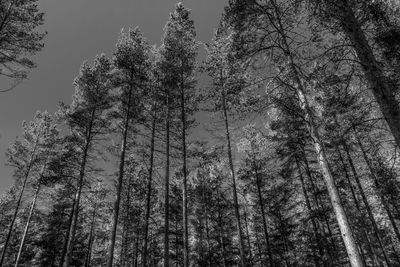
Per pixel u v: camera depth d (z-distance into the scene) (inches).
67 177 785.6
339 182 640.4
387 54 360.8
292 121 512.7
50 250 1163.9
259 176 861.8
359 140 428.8
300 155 581.3
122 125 807.7
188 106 748.6
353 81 331.9
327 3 315.6
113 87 816.9
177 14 821.9
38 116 1142.3
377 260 669.3
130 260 1566.2
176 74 755.4
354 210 625.6
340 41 352.5
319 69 333.1
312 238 744.3
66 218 1122.7
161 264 1486.2
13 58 608.4
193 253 1246.3
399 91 335.6
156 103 827.4
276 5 370.3
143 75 794.2
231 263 1111.0
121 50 792.9
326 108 344.2
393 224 579.5
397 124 239.6
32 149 1097.4
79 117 822.5
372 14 336.8
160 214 1085.1
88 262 1218.6
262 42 368.2
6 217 1317.7
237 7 363.9
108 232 1322.6
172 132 759.7
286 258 925.2
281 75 369.4
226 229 1171.3
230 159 720.3
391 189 464.4
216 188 1125.1
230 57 380.2
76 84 872.9
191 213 1213.7
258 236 1171.9
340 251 821.2
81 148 822.5
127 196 1072.8
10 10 638.5
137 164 955.3
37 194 1082.1
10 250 1330.0
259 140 802.2
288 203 815.7
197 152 737.0
